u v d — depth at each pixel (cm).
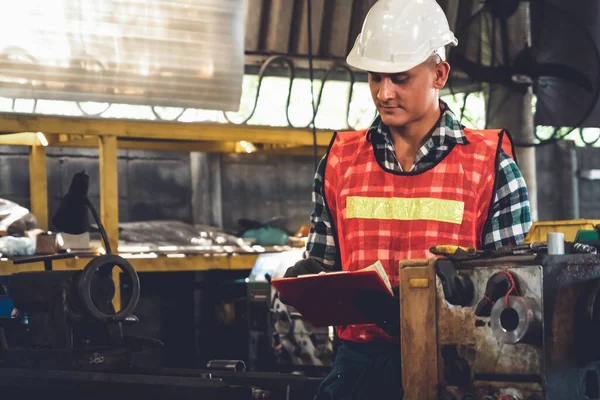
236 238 605
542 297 177
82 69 498
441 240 231
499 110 541
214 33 530
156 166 748
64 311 323
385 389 231
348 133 249
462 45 473
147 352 622
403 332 199
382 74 232
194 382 273
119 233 605
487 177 233
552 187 942
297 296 215
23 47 484
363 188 239
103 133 518
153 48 514
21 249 502
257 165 778
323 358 448
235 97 540
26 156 694
